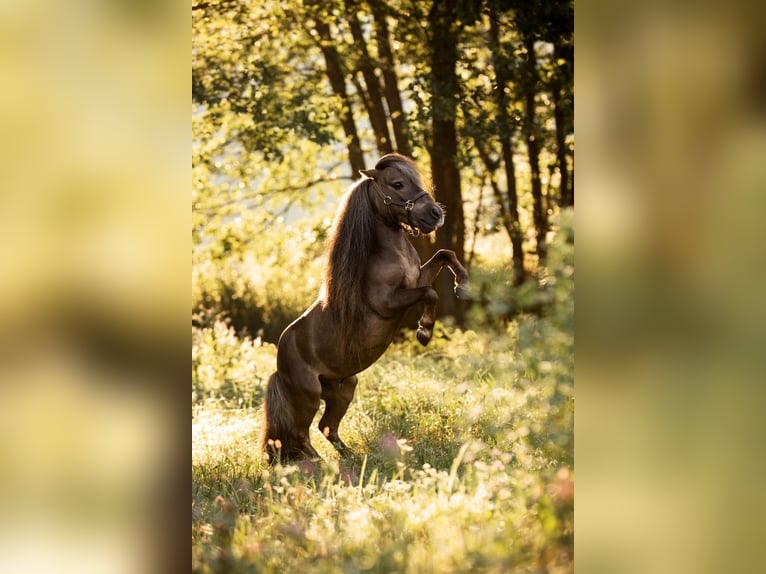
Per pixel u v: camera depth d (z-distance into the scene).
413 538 3.91
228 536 4.16
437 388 8.10
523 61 14.02
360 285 6.52
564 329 3.43
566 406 3.57
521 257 15.47
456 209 14.91
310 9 14.47
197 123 15.83
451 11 13.87
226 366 11.43
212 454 6.67
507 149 15.60
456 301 14.23
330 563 3.65
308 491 5.07
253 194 17.47
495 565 3.24
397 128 15.24
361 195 6.56
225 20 15.05
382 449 6.21
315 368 6.70
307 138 15.16
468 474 4.69
